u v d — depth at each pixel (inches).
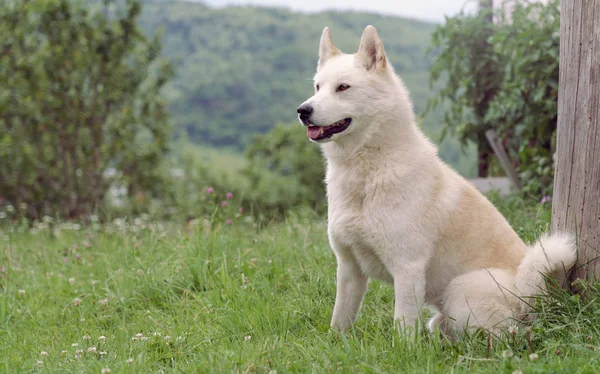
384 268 149.4
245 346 137.4
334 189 149.3
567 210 140.1
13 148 493.7
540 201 246.2
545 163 256.1
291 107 3046.3
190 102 3036.4
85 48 505.4
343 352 128.8
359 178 145.3
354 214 144.4
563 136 139.8
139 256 229.9
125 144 538.9
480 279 143.1
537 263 136.9
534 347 127.4
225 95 3085.6
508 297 140.4
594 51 131.0
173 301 187.9
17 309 188.4
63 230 330.3
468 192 152.3
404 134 146.3
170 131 571.8
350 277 153.6
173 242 242.4
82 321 177.0
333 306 171.8
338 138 146.9
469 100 307.1
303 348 134.9
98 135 522.9
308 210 292.8
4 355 152.0
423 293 141.9
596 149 133.3
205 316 168.4
